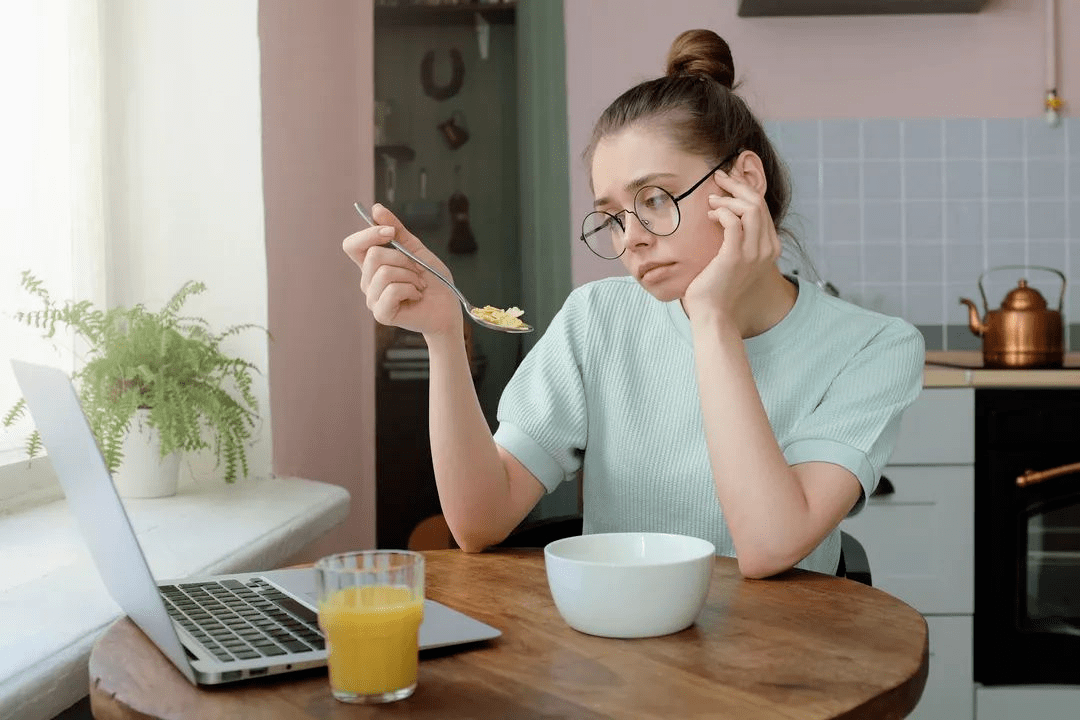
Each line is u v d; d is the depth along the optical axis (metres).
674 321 1.37
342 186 2.67
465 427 1.17
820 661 0.77
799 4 3.01
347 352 2.64
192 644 0.77
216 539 1.42
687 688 0.72
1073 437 2.51
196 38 2.00
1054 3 3.09
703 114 1.14
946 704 2.54
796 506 1.04
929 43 3.13
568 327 1.42
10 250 1.69
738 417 1.06
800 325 1.29
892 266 3.15
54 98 1.82
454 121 3.12
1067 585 2.53
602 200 1.17
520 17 3.12
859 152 3.14
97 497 0.74
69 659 0.90
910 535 2.55
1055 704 2.51
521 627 0.87
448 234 3.13
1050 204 3.13
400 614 0.69
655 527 1.32
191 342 1.77
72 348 1.86
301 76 2.30
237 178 2.01
